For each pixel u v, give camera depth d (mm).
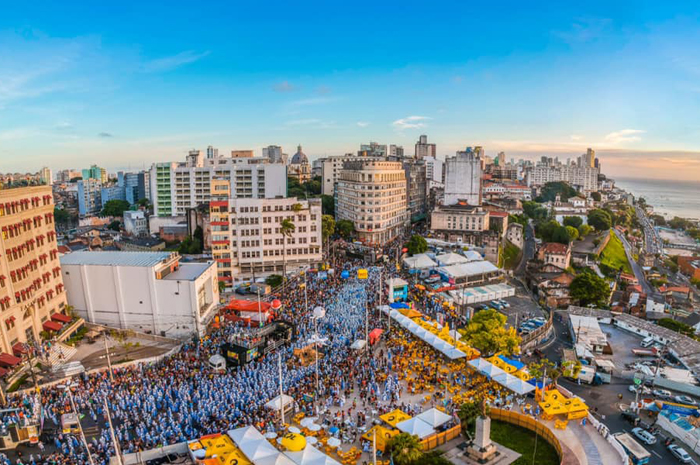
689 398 86125
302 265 167750
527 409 77062
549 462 65688
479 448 66312
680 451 68625
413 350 97625
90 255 122125
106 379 84250
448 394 80812
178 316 112125
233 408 72125
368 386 81812
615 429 75812
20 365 88875
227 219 159000
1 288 91562
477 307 139250
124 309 114188
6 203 94250
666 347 111000
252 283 153000
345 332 104312
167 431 66312
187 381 82312
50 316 107375
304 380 82500
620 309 153000
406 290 130750
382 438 64625
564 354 101938
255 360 90875
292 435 60656
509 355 96500
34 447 65875
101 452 62969
